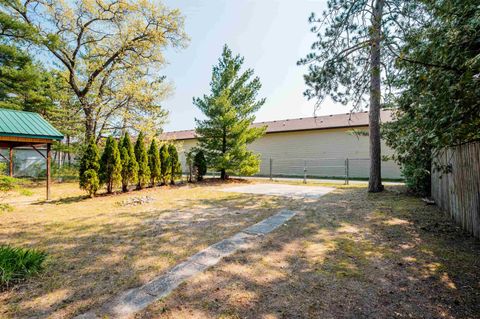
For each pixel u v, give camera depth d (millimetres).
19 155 16734
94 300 2201
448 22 2322
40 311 2045
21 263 2621
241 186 11086
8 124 7055
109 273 2729
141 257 3172
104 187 9570
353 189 9375
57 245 3607
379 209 5676
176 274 2697
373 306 2078
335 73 6988
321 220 4922
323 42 7184
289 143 17234
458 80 2117
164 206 6508
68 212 5801
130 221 4973
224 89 12344
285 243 3662
